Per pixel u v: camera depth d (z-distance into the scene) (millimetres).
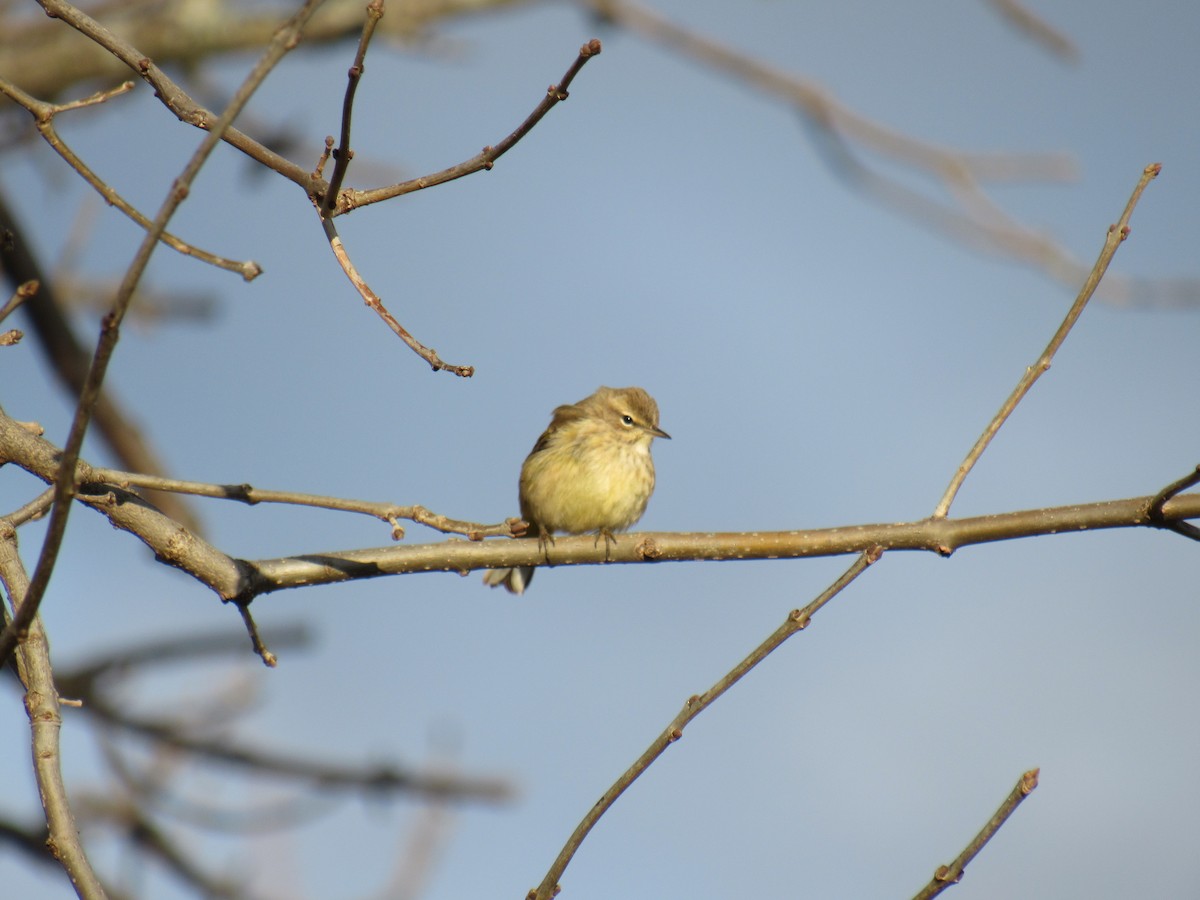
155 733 13297
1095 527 8836
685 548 9477
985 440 9164
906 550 9203
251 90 6062
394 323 7488
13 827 12273
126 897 12914
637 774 7465
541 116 7387
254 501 7715
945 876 7105
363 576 9031
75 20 7785
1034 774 7129
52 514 6332
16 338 7891
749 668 7555
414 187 7680
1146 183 8789
